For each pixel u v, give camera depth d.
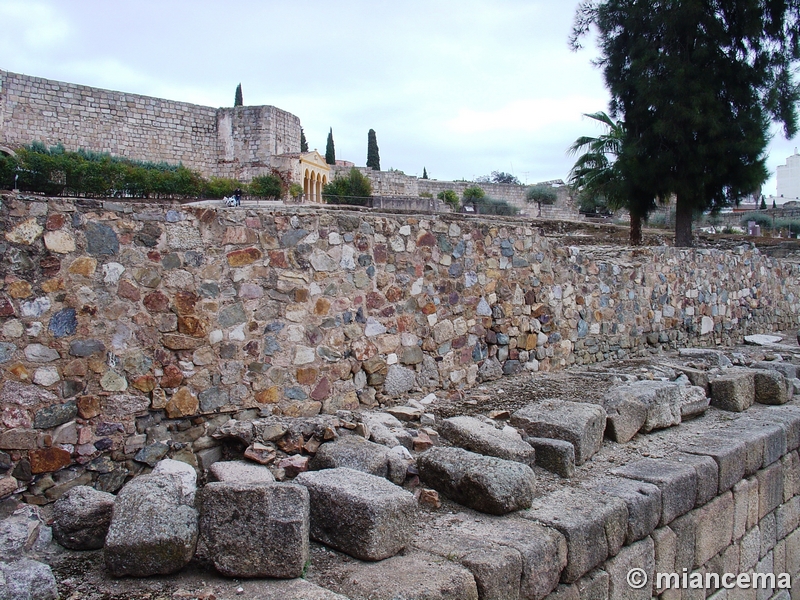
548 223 27.23
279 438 5.14
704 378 8.18
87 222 4.64
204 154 39.81
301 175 37.44
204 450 5.21
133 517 3.46
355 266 6.43
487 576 3.64
